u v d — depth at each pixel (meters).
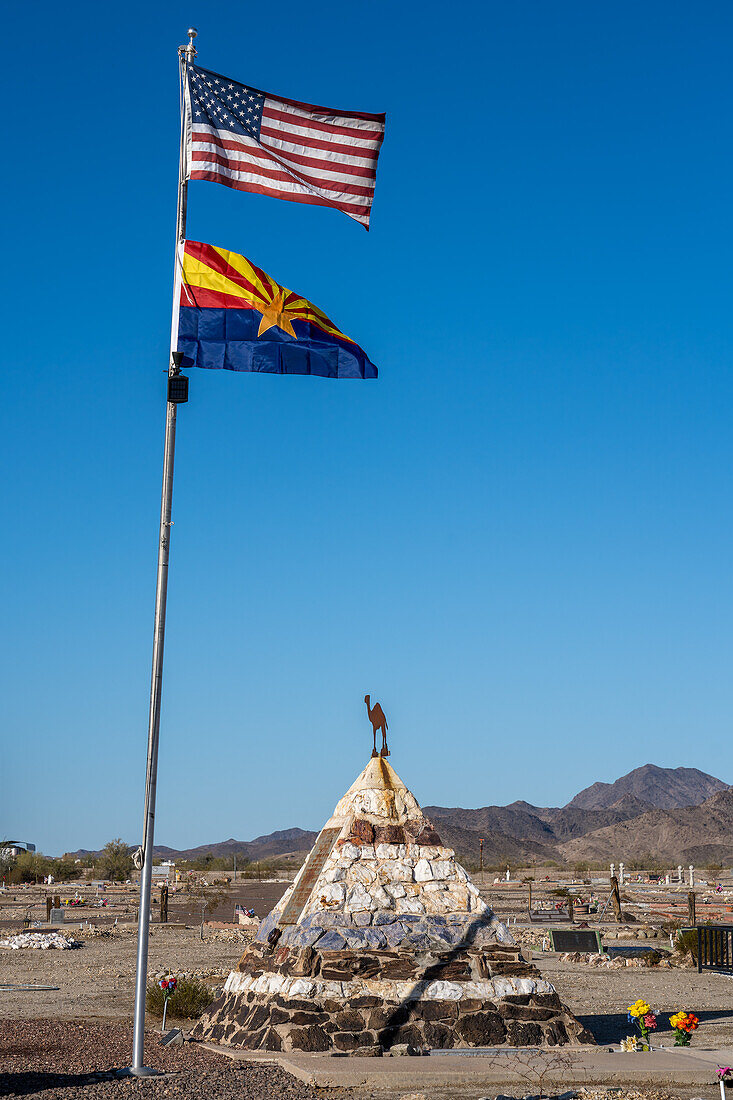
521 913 60.97
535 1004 17.61
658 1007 24.56
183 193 16.78
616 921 55.62
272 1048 16.44
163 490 15.91
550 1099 14.00
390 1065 15.32
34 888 96.81
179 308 16.38
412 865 18.50
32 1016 21.53
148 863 14.97
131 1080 13.85
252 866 139.12
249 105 17.19
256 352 16.58
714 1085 15.12
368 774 19.39
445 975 17.50
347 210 17.48
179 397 15.95
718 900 76.81
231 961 34.50
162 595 15.68
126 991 26.34
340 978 17.12
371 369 17.05
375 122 17.55
